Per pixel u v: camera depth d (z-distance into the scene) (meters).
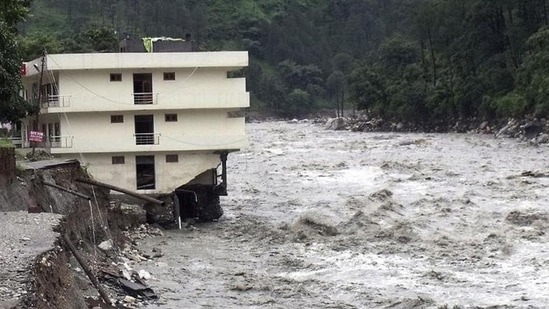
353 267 34.31
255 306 28.02
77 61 48.41
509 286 29.92
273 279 32.28
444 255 35.94
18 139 58.03
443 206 50.09
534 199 52.47
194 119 50.56
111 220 40.91
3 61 38.66
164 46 54.84
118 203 44.41
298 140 132.38
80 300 23.55
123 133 50.22
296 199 59.22
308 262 35.62
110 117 50.19
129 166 49.88
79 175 41.56
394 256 36.47
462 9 155.25
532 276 31.47
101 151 49.16
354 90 175.12
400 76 169.75
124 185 49.72
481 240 38.75
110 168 49.75
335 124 175.75
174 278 32.59
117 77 49.62
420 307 27.00
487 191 57.28
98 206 39.94
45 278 21.20
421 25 163.25
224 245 41.34
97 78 49.34
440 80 153.75
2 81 38.84
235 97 50.03
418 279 31.64
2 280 19.50
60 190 35.81
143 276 32.09
